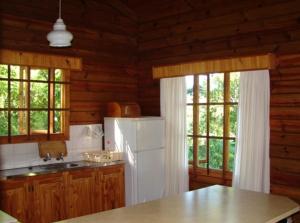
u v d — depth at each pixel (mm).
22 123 4094
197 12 4578
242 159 4016
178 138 4746
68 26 4520
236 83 4285
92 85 4809
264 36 3941
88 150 4727
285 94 3760
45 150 4207
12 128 4008
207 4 4465
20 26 4074
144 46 5277
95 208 4215
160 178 4805
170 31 4902
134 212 2312
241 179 4020
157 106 5113
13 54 3906
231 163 4340
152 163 4691
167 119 4867
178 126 4750
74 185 4016
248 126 3973
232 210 2350
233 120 4316
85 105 4730
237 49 4184
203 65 4410
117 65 5121
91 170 4176
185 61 4719
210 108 4555
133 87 5344
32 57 4070
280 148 3803
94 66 4836
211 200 2611
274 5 3855
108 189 4352
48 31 4332
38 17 4238
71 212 3986
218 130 4477
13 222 2018
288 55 3744
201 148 4668
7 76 3951
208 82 4551
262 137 3881
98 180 4246
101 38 4914
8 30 3965
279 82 3805
